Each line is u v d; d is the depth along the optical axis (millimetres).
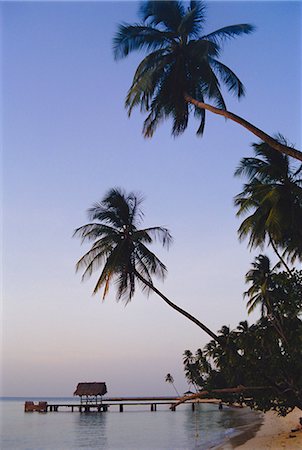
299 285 19203
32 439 52500
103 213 27484
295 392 20406
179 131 20469
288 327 21031
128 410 120812
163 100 19656
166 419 82750
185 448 40219
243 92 20328
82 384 103312
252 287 31156
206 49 18422
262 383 21328
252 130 16172
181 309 24453
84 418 88438
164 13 19656
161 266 27266
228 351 22234
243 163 26562
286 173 24281
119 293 26391
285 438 38125
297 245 25031
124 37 19500
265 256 31953
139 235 26766
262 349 21578
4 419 86812
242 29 19641
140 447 42531
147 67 19219
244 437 44156
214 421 73812
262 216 24250
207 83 19453
